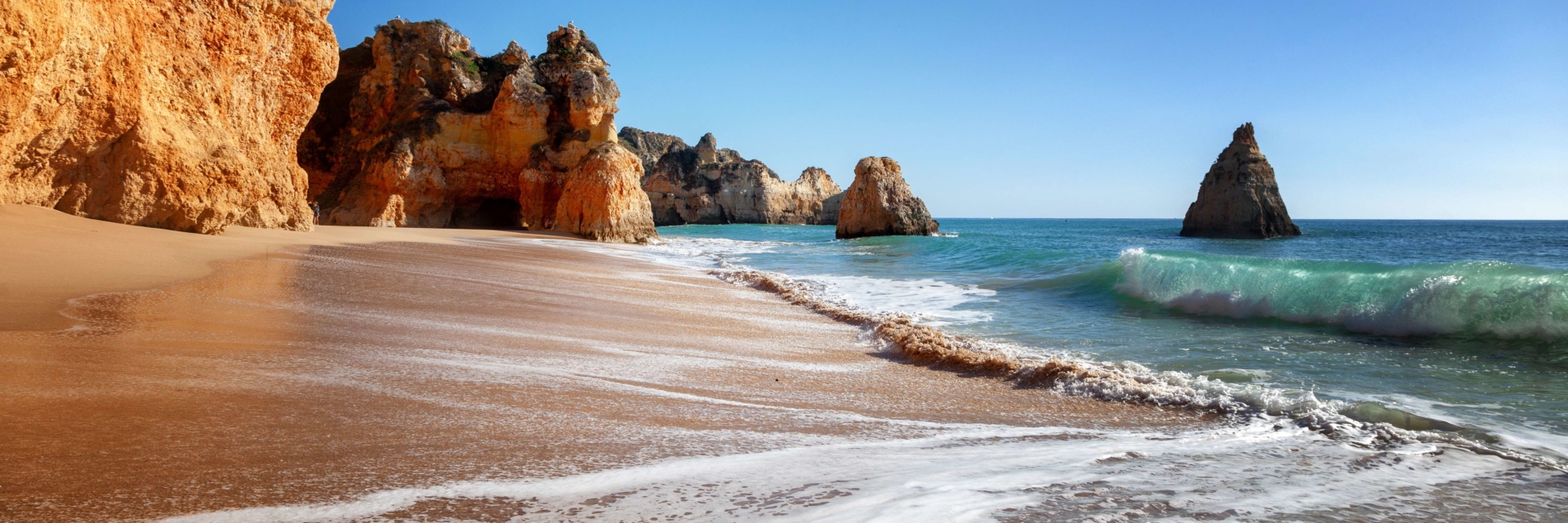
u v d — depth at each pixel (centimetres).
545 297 1088
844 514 279
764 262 2344
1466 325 804
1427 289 837
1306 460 386
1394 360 695
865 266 2114
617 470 332
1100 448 406
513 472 321
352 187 4059
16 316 562
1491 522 298
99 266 884
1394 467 376
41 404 367
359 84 4512
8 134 1198
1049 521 278
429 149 4053
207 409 384
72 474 286
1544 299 756
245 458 317
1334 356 720
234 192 1684
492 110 4325
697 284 1519
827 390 565
